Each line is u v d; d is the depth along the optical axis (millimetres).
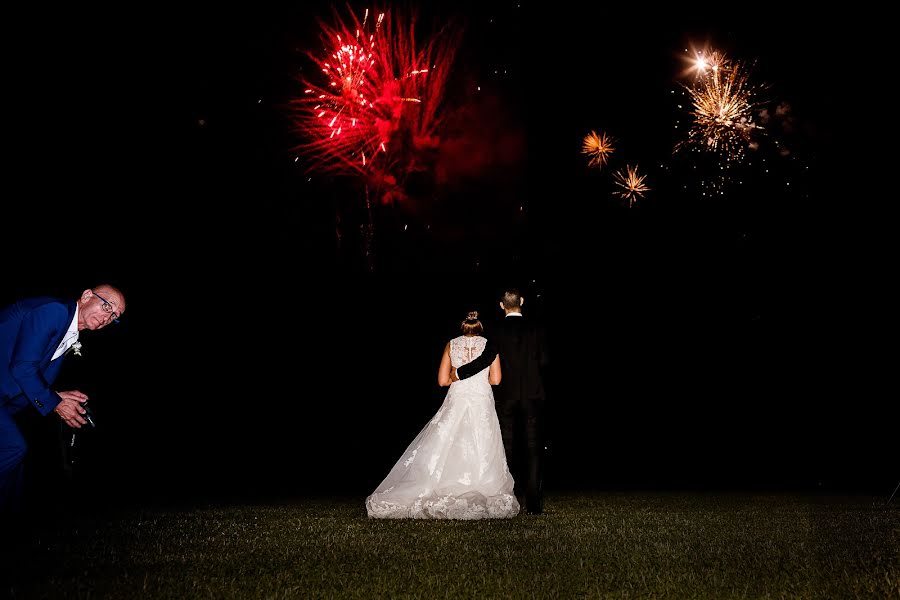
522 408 6625
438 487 6141
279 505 7371
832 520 6000
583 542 4762
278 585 3500
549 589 3426
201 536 5051
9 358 3959
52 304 4000
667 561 4105
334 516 6258
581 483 10875
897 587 3424
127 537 5004
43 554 4332
